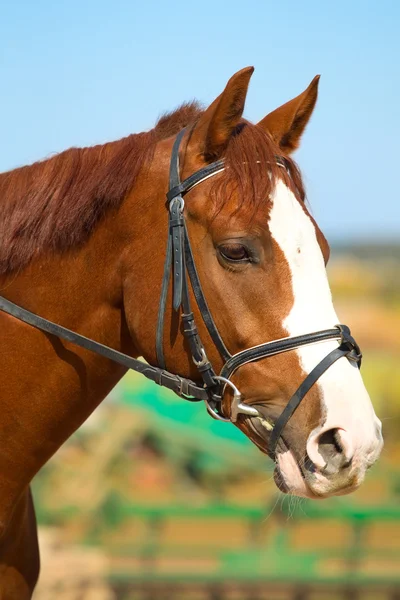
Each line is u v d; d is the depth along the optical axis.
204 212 3.52
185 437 14.13
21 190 3.90
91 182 3.80
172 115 4.05
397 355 23.81
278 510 11.06
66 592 10.16
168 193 3.64
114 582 10.59
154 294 3.66
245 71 3.53
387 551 10.88
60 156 3.95
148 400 14.23
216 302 3.50
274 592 11.23
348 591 11.07
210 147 3.62
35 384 3.88
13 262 3.85
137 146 3.82
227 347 3.52
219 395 3.60
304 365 3.36
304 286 3.41
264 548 11.34
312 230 3.50
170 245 3.60
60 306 3.86
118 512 12.54
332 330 3.38
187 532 14.38
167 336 3.64
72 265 3.83
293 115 3.87
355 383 3.35
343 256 76.19
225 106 3.55
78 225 3.77
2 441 3.91
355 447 3.24
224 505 11.34
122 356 3.76
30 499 4.35
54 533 11.10
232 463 14.16
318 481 3.31
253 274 3.43
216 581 10.51
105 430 13.63
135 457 14.41
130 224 3.73
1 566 4.03
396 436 15.92
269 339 3.41
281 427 3.40
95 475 12.81
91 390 3.92
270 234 3.41
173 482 14.18
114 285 3.80
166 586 10.92
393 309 35.47
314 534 14.19
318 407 3.32
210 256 3.51
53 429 3.94
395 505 11.32
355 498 12.04
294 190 3.55
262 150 3.55
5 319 3.89
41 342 3.86
